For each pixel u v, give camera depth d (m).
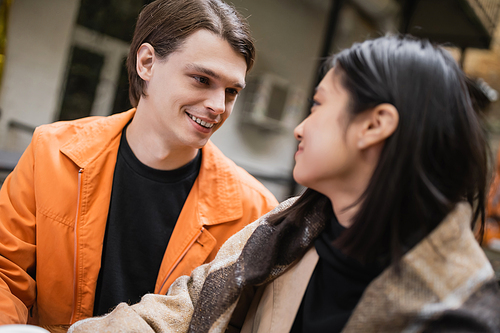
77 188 1.07
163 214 1.11
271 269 0.70
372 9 4.38
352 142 0.57
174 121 1.01
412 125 0.53
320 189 0.63
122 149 1.12
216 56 0.97
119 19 3.54
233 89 1.04
